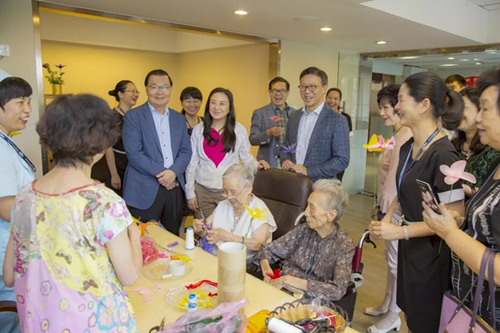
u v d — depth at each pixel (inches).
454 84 136.2
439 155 56.9
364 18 130.3
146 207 104.0
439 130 61.0
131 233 42.2
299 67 195.3
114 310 38.9
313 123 108.9
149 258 65.4
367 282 120.9
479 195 49.2
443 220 46.2
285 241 75.8
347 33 161.0
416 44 186.9
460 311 47.7
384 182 95.7
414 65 215.8
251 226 79.0
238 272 46.7
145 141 103.1
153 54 259.6
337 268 66.7
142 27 239.9
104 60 237.9
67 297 36.5
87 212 36.3
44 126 36.5
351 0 107.5
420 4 135.6
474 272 47.9
